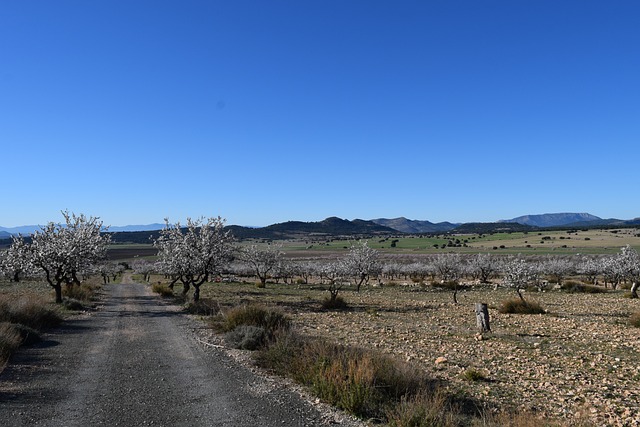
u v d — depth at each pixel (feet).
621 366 41.24
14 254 97.86
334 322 74.08
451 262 203.92
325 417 25.13
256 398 28.48
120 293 144.87
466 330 65.36
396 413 25.27
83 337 53.36
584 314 84.02
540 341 54.95
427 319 79.15
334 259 348.38
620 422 26.25
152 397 28.63
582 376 37.42
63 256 90.43
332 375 29.63
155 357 41.39
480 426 23.81
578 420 26.23
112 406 26.71
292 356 36.50
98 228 115.85
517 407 28.89
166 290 134.41
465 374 36.47
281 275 209.15
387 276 260.83
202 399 28.22
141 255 469.16
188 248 101.60
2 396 27.99
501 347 51.21
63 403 27.14
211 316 72.49
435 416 24.16
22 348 44.75
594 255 286.87
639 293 134.51
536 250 374.63
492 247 437.99
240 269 265.13
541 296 128.98
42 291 131.54
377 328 66.59
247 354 42.52
